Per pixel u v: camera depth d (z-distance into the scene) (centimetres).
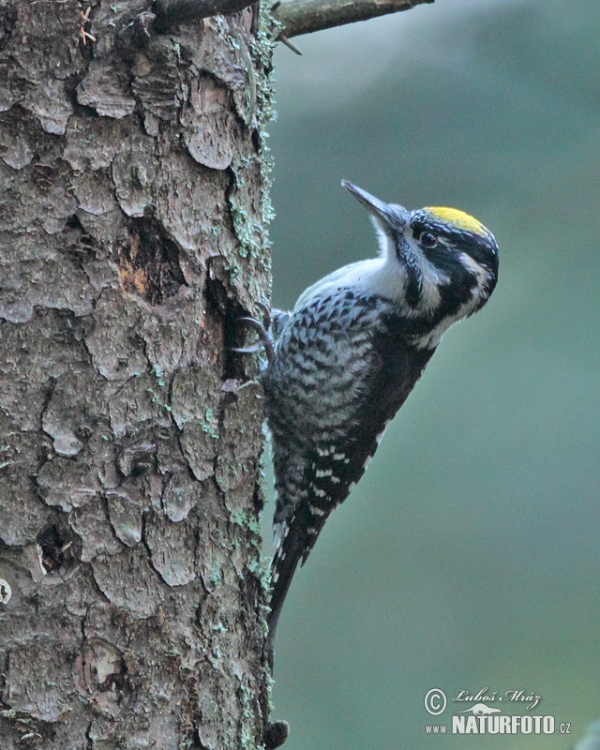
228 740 621
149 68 582
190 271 619
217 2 537
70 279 566
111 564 570
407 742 1098
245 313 665
